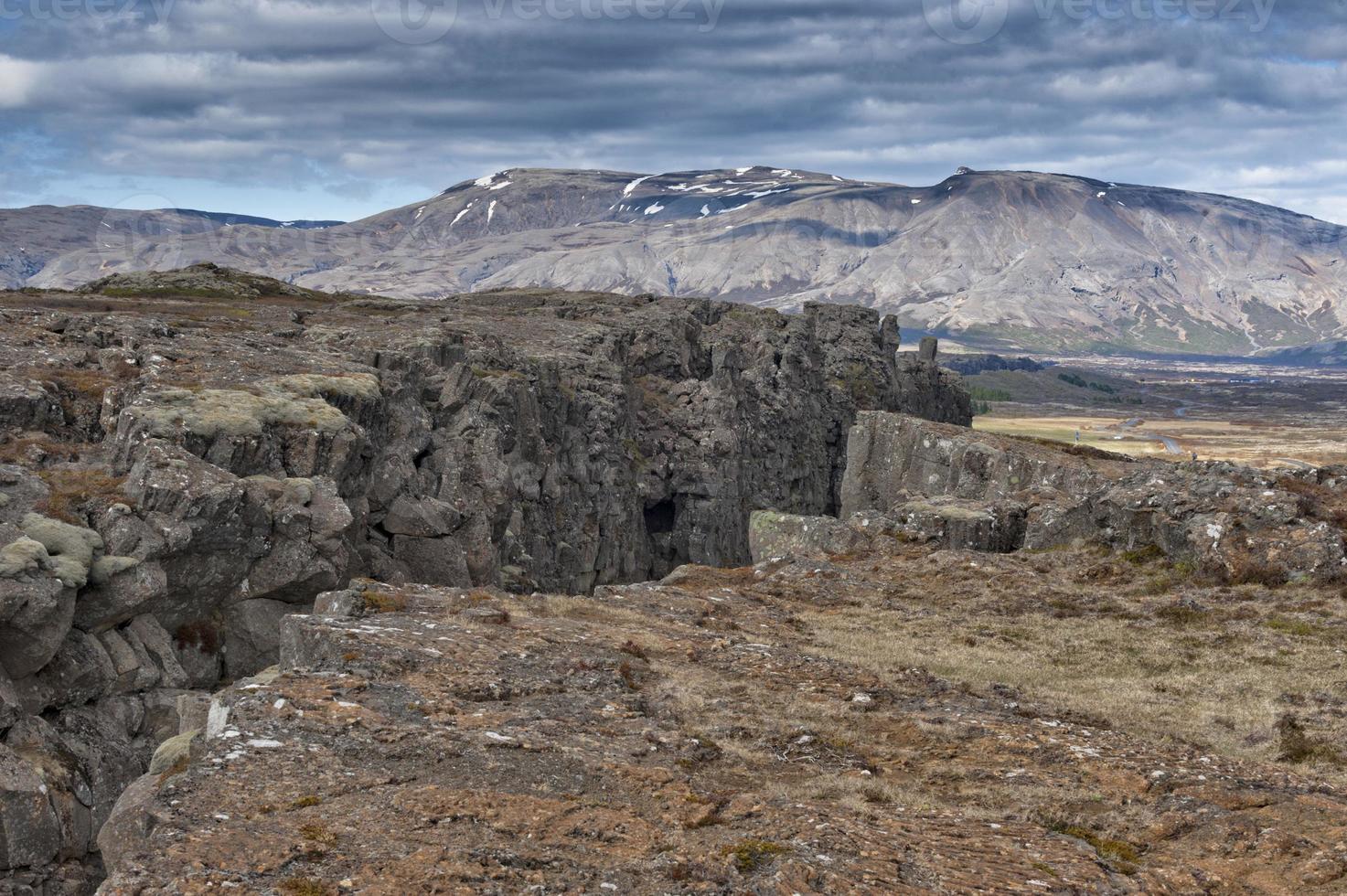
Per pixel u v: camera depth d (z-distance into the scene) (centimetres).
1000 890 1541
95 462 4962
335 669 2425
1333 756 2381
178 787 1728
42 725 3788
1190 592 4031
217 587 4644
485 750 1973
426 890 1425
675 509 12488
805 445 15312
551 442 9700
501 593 3556
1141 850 1800
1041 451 7838
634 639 3036
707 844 1620
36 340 6400
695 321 15462
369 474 5931
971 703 2669
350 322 10400
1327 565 3969
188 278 13838
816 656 3103
